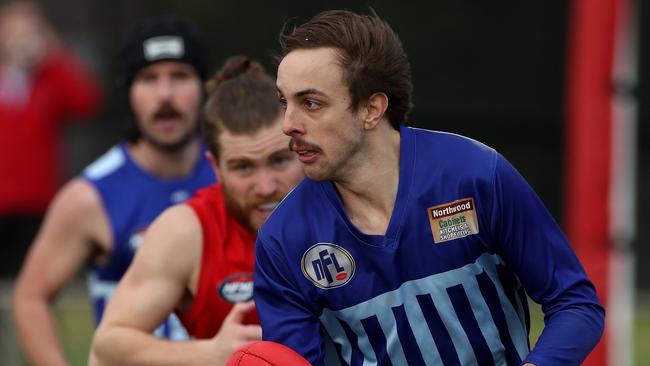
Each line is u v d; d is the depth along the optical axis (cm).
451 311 902
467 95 2622
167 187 1384
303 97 852
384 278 896
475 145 900
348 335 921
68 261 1382
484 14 2612
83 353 2214
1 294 2355
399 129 900
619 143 1655
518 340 927
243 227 1059
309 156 862
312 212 904
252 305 1013
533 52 2609
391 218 886
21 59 2419
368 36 862
